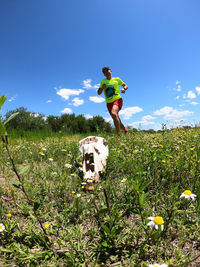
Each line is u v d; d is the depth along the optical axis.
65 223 1.76
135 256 1.37
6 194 2.29
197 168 2.38
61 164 3.31
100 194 2.26
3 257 1.39
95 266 1.30
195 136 4.31
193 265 1.26
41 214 1.91
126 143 4.49
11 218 1.85
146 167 2.60
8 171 3.03
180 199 1.85
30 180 2.77
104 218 1.73
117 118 5.90
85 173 2.66
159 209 1.85
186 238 1.48
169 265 1.22
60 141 6.13
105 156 3.13
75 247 1.46
